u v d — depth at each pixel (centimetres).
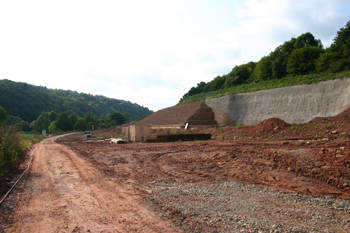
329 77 3066
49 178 828
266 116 3625
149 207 531
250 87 4975
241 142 1468
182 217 470
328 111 2786
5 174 878
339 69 3344
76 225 423
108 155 1450
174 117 5006
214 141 1745
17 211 497
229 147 1235
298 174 780
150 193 648
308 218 477
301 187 684
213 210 516
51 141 3459
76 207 525
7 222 435
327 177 728
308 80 3425
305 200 589
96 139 3775
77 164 1134
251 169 873
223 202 576
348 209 528
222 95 5044
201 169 958
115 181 789
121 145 2119
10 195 617
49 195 620
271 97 3719
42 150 1867
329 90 2922
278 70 5150
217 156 1085
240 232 402
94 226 419
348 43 3575
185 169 973
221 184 747
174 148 1505
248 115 3959
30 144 2484
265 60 5678
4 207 520
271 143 1247
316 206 549
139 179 824
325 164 786
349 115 2000
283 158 896
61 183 754
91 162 1198
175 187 716
